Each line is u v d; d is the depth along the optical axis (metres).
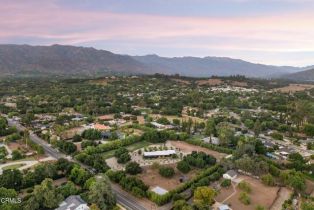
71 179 177.50
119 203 156.88
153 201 158.38
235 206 156.25
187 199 160.12
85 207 143.62
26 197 152.12
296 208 156.12
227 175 188.25
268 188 178.12
